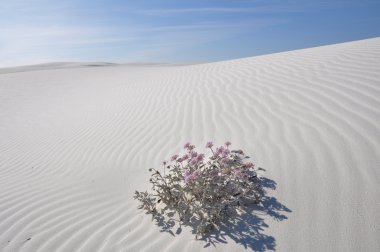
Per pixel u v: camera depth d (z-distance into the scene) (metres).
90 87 15.41
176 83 9.78
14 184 5.43
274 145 4.26
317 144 3.99
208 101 6.89
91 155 5.95
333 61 7.21
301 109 5.09
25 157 6.89
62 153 6.52
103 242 3.38
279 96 5.92
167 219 3.54
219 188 3.58
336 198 3.17
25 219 4.11
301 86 6.08
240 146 4.52
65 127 8.58
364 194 3.12
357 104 4.70
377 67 5.94
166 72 14.11
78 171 5.43
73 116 9.72
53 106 12.38
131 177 4.77
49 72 24.44
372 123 4.10
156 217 3.61
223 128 5.32
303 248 2.80
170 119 6.52
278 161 3.90
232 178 3.78
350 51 7.87
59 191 4.80
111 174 5.01
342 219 2.95
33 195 4.81
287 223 3.08
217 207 3.34
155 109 7.52
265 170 3.82
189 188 3.68
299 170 3.65
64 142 7.18
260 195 3.48
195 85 8.73
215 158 4.01
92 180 4.95
